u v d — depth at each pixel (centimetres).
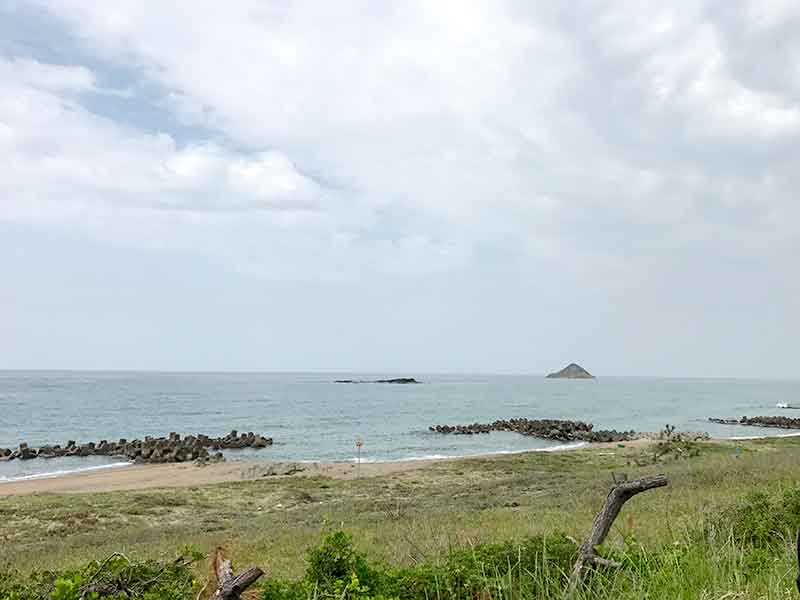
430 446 5944
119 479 3666
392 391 18150
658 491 1723
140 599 492
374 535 1380
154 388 17550
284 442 6184
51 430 7400
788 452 3070
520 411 11025
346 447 5809
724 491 1491
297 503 2494
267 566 1104
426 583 526
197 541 1530
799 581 255
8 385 18200
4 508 2375
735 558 474
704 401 15088
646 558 483
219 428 7581
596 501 1723
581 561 474
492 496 2328
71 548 1642
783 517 764
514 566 493
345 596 490
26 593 514
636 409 11869
